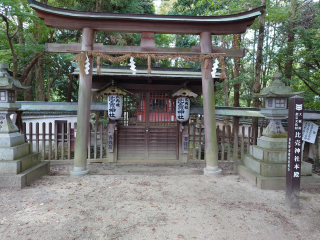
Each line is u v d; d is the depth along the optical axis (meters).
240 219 3.40
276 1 11.84
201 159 8.56
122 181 5.34
